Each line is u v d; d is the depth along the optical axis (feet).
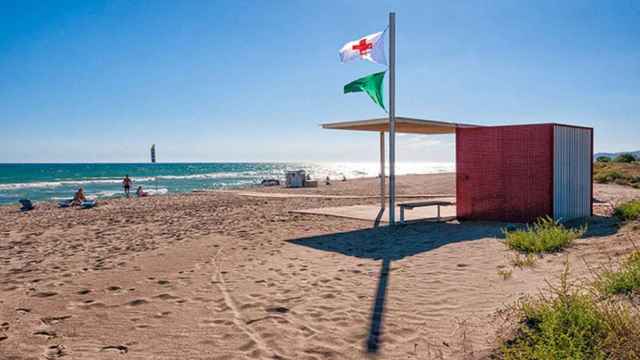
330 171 396.57
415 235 29.12
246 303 15.84
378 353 11.44
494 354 10.72
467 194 35.88
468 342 11.59
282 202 61.26
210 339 12.69
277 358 11.37
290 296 16.53
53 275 20.71
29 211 59.00
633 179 80.94
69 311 15.37
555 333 10.43
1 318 14.74
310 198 68.28
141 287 18.25
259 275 19.80
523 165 33.04
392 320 13.65
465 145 35.99
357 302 15.55
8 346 12.44
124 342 12.60
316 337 12.62
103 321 14.34
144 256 24.71
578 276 16.08
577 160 35.27
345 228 33.78
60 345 12.48
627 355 9.29
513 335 11.50
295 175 104.53
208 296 16.81
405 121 34.32
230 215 45.19
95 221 42.98
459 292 15.96
